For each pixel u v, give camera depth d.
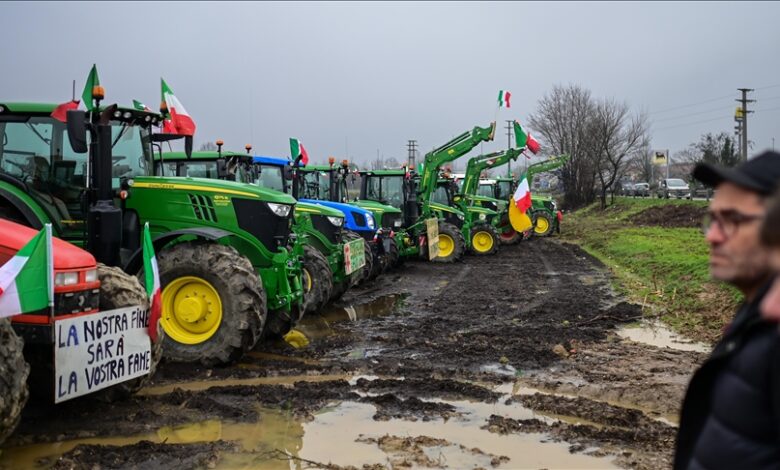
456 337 8.57
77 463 4.39
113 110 6.44
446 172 20.84
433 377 6.73
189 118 8.03
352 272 11.37
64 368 4.80
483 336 8.62
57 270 4.78
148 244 5.57
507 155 22.09
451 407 5.76
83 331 4.94
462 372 6.88
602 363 7.30
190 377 6.55
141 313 5.48
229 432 5.12
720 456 1.92
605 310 10.62
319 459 4.61
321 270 9.92
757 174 1.99
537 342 8.27
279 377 6.74
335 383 6.42
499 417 5.46
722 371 1.99
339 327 9.31
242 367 6.96
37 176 6.86
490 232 20.98
